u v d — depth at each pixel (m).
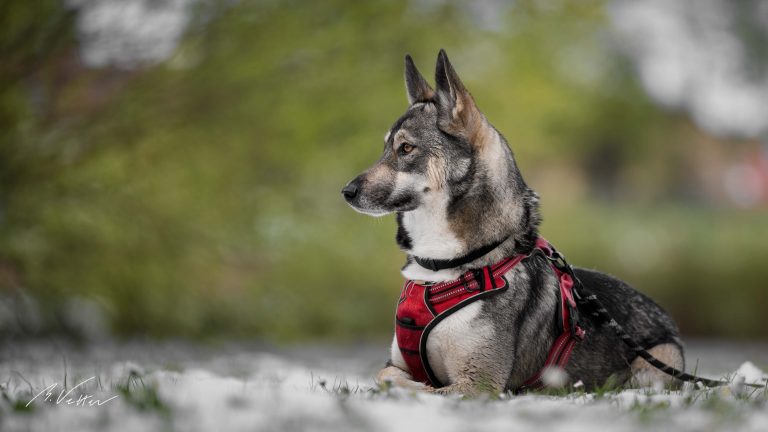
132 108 11.00
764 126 33.16
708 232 18.67
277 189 12.71
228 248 12.67
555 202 20.36
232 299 13.30
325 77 11.75
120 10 10.04
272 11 10.80
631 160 32.38
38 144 10.73
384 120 12.38
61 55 10.38
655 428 2.98
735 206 32.19
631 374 4.60
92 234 11.75
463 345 4.14
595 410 3.34
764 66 30.02
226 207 12.53
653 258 17.50
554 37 13.38
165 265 12.39
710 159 33.59
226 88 11.51
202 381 4.24
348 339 14.55
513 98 13.56
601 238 18.08
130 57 10.52
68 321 11.40
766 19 29.55
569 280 4.48
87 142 11.04
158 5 10.16
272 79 11.59
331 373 6.64
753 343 15.99
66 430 2.90
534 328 4.30
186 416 3.10
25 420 3.07
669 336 4.76
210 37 10.97
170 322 12.78
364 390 4.18
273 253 13.02
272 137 12.20
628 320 4.66
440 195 4.39
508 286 4.21
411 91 4.97
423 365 4.32
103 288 12.23
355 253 13.98
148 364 7.11
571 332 4.36
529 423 3.04
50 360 7.63
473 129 4.43
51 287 11.27
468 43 12.29
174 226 12.13
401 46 11.84
